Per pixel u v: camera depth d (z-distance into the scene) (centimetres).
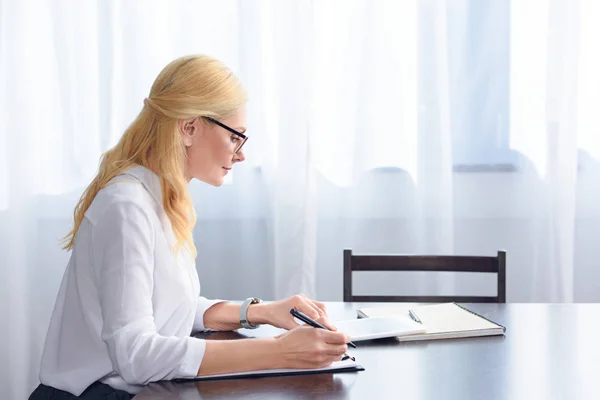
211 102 132
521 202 276
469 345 133
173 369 113
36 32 275
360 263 203
